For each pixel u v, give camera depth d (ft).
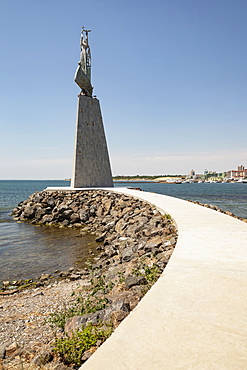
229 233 29.25
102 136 127.34
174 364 8.57
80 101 121.80
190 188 403.13
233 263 18.70
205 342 9.70
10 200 197.57
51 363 13.35
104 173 126.21
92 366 8.67
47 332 18.83
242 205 150.10
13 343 16.78
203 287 14.69
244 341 9.70
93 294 24.47
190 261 19.33
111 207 87.40
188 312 11.98
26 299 29.91
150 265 27.81
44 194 109.81
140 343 9.78
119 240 53.88
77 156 120.16
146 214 60.80
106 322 15.60
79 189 107.04
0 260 50.08
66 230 79.30
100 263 44.24
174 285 15.06
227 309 12.17
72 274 40.57
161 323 11.10
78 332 14.76
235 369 8.24
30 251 56.18
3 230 80.07
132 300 18.33
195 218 40.70
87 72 126.41
